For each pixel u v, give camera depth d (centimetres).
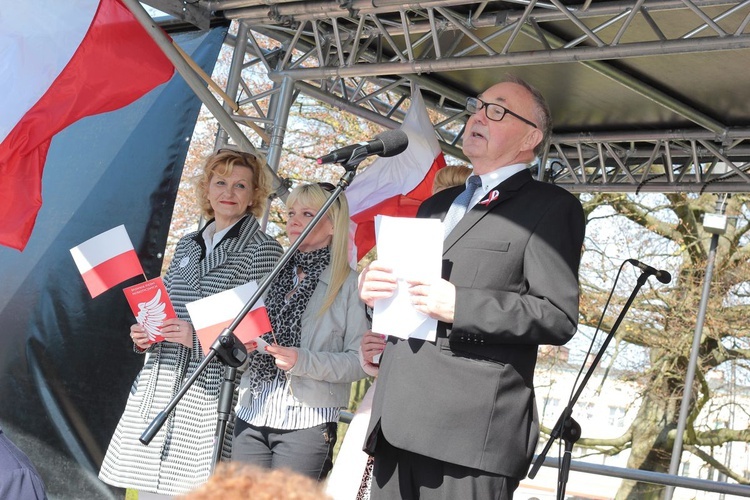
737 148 642
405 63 482
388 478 236
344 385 319
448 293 220
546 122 260
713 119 607
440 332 230
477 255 233
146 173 456
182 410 327
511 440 227
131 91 414
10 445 202
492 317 219
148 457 326
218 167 353
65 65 400
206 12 492
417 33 545
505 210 239
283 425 309
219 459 252
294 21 511
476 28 497
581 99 617
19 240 392
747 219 1131
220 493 83
